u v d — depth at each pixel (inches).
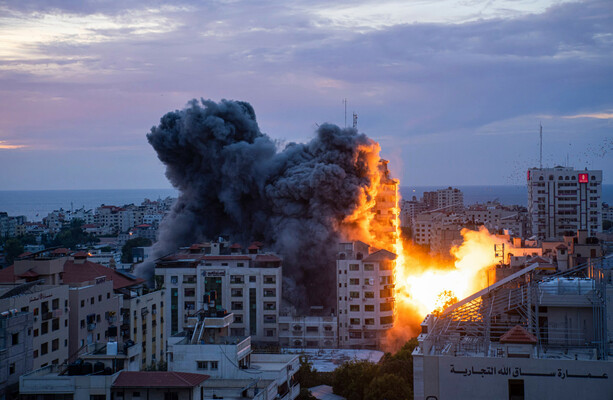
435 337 2773.1
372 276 6466.5
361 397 4382.4
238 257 6648.6
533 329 2869.1
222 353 3230.8
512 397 2539.4
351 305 6476.4
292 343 6486.2
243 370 3228.3
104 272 4904.0
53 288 3882.9
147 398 2728.8
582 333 2834.6
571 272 3410.4
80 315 4109.3
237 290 6530.5
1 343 3191.4
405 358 4731.8
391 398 4023.1
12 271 4247.0
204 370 3225.9
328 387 4756.4
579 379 2484.0
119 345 3115.2
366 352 6205.7
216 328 3361.2
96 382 2760.8
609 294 2827.3
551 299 2876.5
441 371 2586.1
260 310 6510.8
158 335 5059.1
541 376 2513.5
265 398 3006.9
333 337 6471.5
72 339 4067.4
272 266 6624.0
